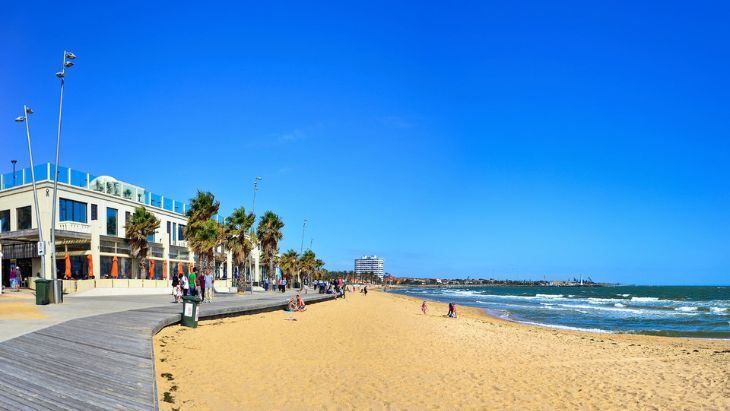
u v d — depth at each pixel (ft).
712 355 70.33
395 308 172.86
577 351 71.46
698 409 40.55
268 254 221.25
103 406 25.61
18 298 90.22
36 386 27.96
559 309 214.48
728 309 212.02
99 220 141.38
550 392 44.68
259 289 203.51
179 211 186.09
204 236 146.61
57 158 90.84
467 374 51.01
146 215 143.02
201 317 74.95
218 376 41.24
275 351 55.57
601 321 152.15
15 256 134.51
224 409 33.01
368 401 38.42
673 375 54.19
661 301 299.17
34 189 93.40
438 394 42.09
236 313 87.40
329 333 75.25
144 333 47.34
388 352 61.57
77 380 29.76
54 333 44.60
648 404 41.83
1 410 23.84
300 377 44.14
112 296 116.47
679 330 125.08
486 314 177.47
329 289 212.84
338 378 45.03
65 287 113.80
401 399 39.75
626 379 51.44
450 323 112.88
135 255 141.08
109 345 40.57
